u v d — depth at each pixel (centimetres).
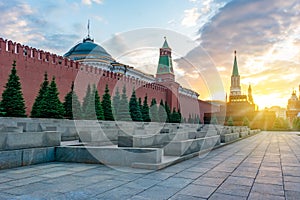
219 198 337
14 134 543
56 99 1730
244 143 1423
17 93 1572
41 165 564
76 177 447
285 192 368
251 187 394
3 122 1348
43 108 1672
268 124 5416
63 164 576
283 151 955
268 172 518
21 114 1559
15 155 535
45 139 617
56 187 379
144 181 425
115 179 436
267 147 1142
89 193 351
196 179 445
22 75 1730
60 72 1980
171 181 427
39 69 1841
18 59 1711
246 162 654
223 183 418
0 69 1609
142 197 337
